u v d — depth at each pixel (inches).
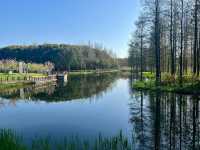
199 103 862.5
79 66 5880.9
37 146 390.3
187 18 1483.8
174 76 1322.6
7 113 862.5
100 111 850.8
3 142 347.9
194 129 554.9
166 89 1228.5
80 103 1077.8
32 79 2287.2
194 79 1175.0
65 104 1061.8
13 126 654.5
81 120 708.7
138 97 1143.6
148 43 1935.3
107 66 6328.7
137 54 2522.1
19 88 1859.0
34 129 611.8
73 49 6146.7
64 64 5693.9
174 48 1593.3
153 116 709.9
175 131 542.3
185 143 457.7
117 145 399.5
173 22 1478.8
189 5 1382.9
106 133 547.8
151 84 1446.9
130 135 520.7
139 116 721.6
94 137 514.3
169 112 751.7
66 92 1582.2
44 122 696.4
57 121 705.6
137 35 1927.9
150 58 2277.3
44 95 1425.9
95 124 647.1
